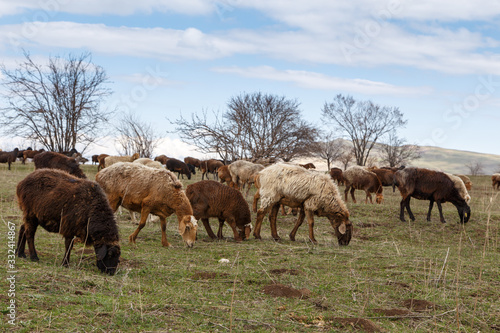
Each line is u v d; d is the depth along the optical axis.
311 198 10.16
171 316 4.39
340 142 55.62
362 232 12.48
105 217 6.09
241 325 4.32
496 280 6.76
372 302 5.41
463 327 4.71
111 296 4.82
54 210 5.98
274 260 7.74
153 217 11.16
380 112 50.59
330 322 4.61
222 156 25.72
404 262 7.83
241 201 10.24
